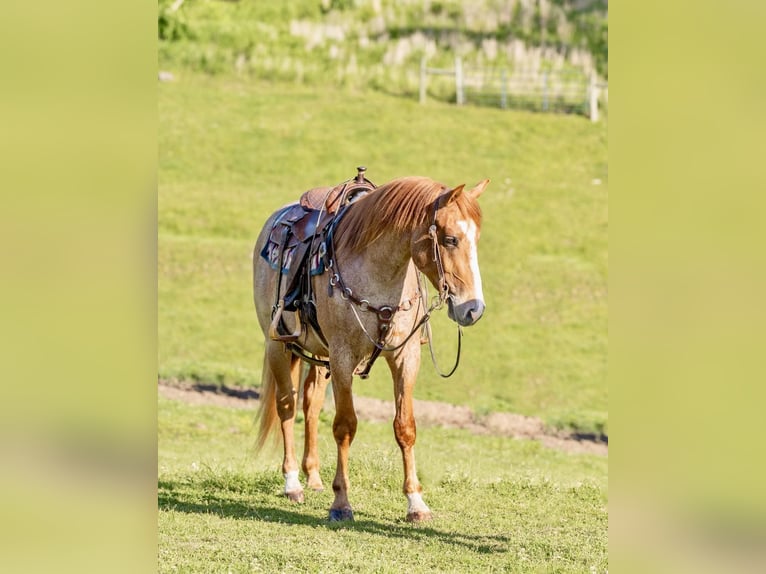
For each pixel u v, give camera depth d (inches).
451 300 386.9
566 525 469.1
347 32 1838.1
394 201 406.9
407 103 1690.5
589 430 888.3
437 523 453.4
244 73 1754.4
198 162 1473.9
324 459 583.2
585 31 1809.8
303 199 493.7
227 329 1073.5
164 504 475.2
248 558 380.2
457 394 953.5
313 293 448.1
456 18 1849.2
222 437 735.1
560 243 1318.9
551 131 1619.1
